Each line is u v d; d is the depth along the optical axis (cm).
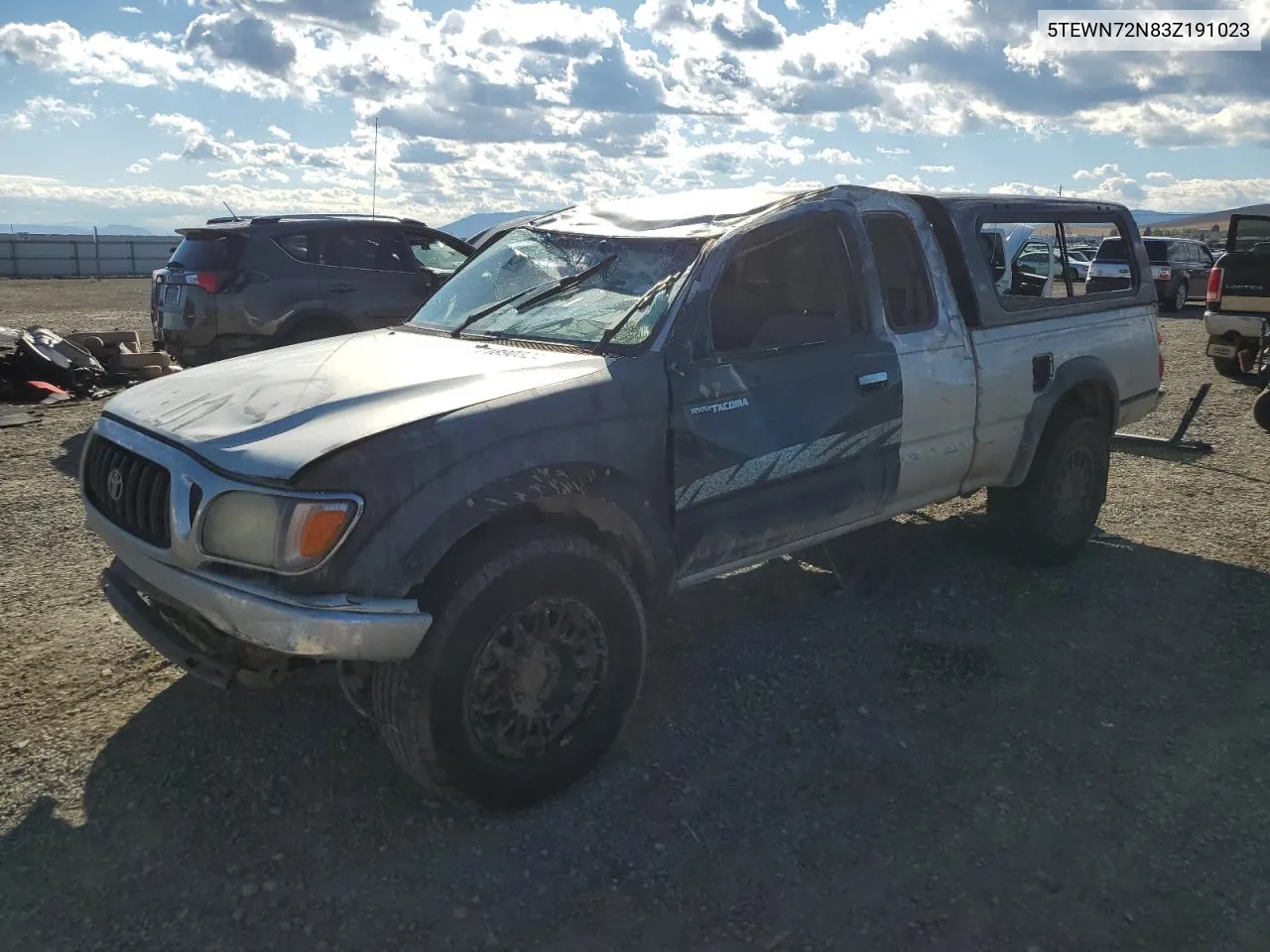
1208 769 332
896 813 307
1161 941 253
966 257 458
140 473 305
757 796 316
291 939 253
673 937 255
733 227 367
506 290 410
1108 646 427
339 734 347
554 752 310
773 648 421
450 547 283
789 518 381
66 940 252
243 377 338
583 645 315
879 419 407
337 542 264
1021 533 508
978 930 257
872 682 391
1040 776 328
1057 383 491
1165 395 1054
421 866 281
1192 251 2233
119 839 291
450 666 281
